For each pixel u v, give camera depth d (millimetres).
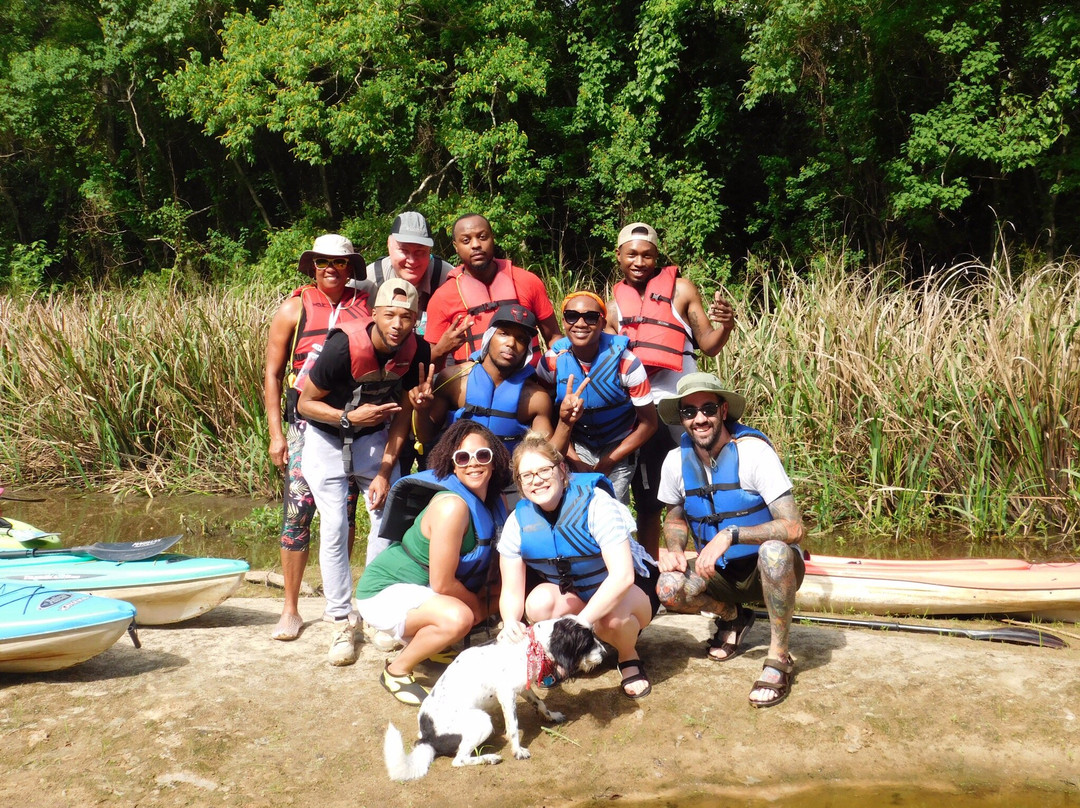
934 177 14570
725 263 17078
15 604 4027
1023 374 7125
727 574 4012
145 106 24156
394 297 4086
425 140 18531
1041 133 13438
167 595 4730
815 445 7816
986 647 4465
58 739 3633
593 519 3674
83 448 9578
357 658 4344
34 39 25766
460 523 3770
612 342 4559
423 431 4559
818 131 17500
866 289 10164
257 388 8984
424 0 17453
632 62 18250
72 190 25719
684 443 4051
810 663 4199
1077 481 6941
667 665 4227
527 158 17938
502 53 16766
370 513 4422
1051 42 13172
